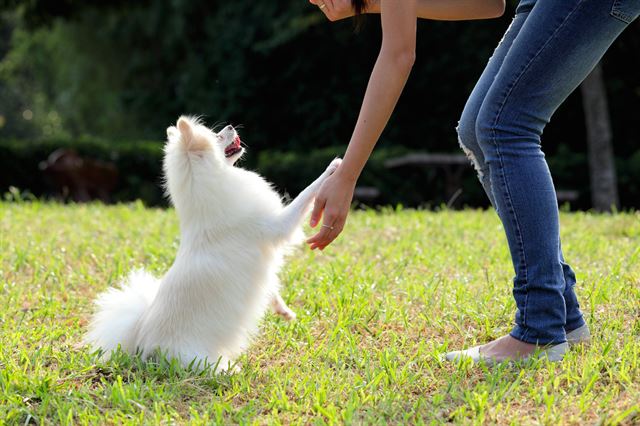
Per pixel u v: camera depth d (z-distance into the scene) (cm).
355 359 331
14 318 421
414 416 267
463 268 514
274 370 323
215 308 327
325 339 369
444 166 1259
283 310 378
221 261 329
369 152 297
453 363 319
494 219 738
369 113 293
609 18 277
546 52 281
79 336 387
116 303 353
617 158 1402
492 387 285
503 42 315
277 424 261
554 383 281
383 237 643
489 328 369
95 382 312
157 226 688
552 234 298
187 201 338
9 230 661
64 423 266
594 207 1257
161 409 278
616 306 387
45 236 634
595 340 328
